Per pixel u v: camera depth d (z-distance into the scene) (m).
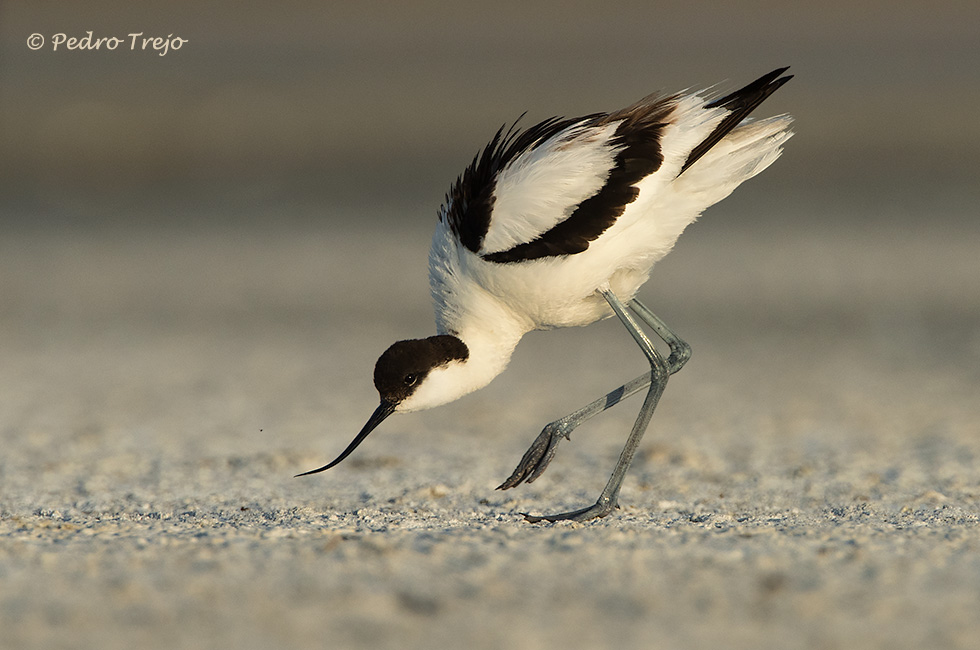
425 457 10.62
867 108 34.56
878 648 4.65
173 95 36.00
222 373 15.80
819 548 6.05
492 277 8.03
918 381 14.90
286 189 29.95
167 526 6.99
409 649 4.63
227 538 6.33
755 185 28.98
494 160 8.27
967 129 32.56
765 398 13.94
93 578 5.49
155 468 9.92
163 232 26.52
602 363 16.75
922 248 23.52
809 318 19.02
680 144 7.93
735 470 9.70
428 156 32.19
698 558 5.84
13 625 4.88
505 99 36.94
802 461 10.12
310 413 13.19
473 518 7.75
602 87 38.16
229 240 25.75
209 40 43.19
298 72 39.66
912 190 28.31
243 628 4.84
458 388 8.37
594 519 7.63
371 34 45.75
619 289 8.34
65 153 31.45
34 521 7.35
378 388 8.32
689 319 19.20
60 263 23.80
